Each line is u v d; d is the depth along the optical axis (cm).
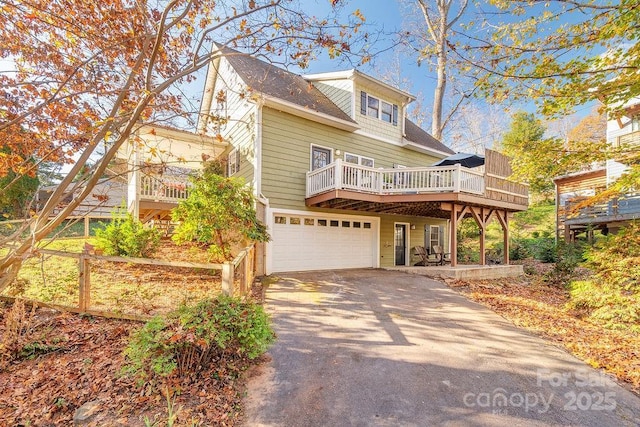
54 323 433
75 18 429
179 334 308
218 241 785
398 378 347
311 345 425
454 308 622
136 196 1022
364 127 1216
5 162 428
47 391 301
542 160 526
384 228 1285
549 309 643
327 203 1034
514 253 1521
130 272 730
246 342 348
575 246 1104
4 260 411
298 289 741
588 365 392
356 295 697
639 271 562
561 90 421
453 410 294
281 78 1202
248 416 280
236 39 465
